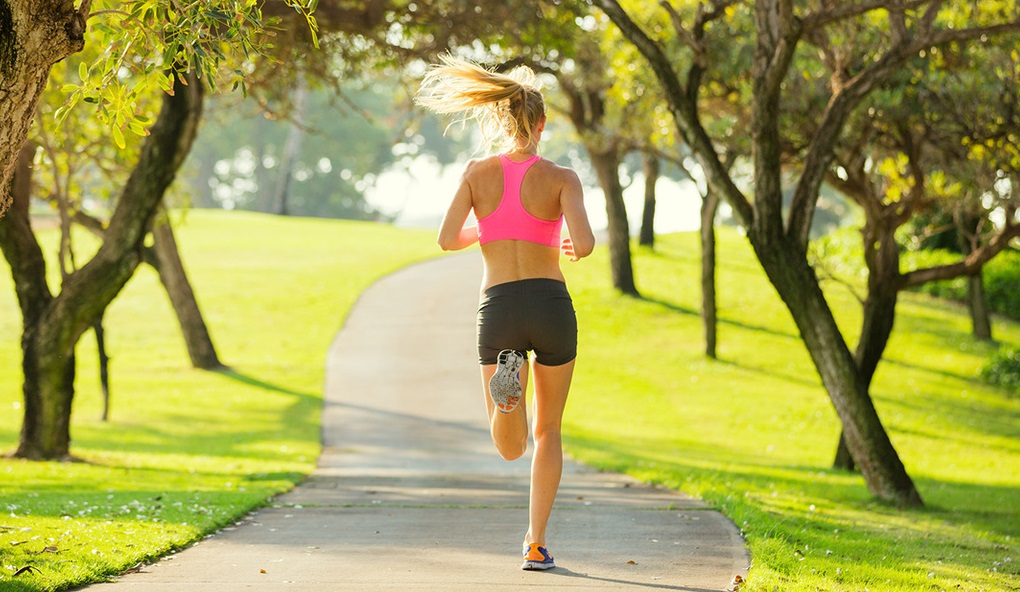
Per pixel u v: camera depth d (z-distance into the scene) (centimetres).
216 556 637
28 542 636
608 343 3375
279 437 2138
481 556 635
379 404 2616
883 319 1574
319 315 3884
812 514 955
